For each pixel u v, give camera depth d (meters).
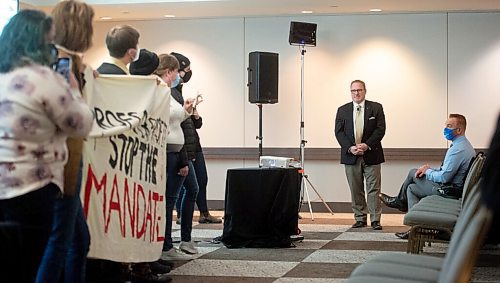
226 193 6.42
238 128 10.20
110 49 4.12
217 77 10.23
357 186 8.13
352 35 9.95
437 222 4.97
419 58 9.84
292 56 10.06
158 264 4.94
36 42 2.88
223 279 4.86
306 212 9.94
